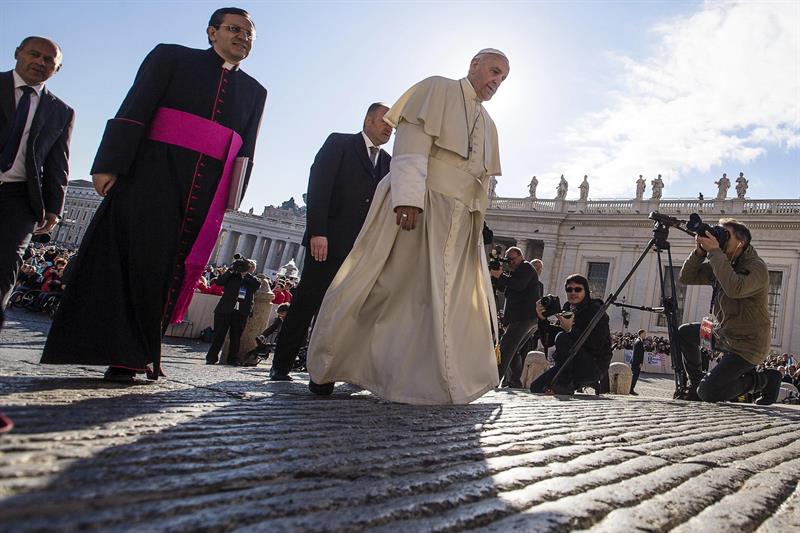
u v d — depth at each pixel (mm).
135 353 2990
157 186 3160
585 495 1616
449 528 1187
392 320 3426
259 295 9398
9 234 3756
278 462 1551
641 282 44875
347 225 5098
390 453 1844
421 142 3377
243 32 3455
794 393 16188
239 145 3559
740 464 2506
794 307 38531
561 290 48594
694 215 6496
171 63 3291
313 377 3391
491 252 8070
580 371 6691
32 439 1451
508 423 2896
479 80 3693
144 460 1390
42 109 3980
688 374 7523
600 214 47719
